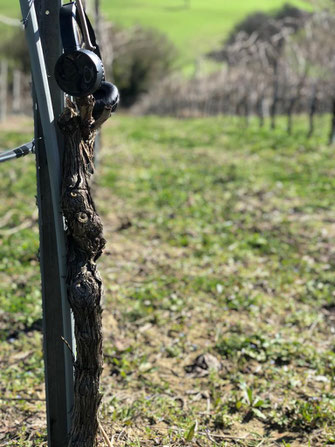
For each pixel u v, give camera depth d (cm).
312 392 155
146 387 159
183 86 1518
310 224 324
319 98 694
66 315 99
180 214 352
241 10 2825
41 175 98
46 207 99
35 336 191
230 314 210
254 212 352
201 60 1783
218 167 504
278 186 421
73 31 86
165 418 141
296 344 182
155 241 301
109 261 268
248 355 178
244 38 1914
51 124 92
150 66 1831
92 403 98
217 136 759
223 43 2258
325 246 289
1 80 1133
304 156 547
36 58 90
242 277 246
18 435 134
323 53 700
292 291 233
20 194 395
